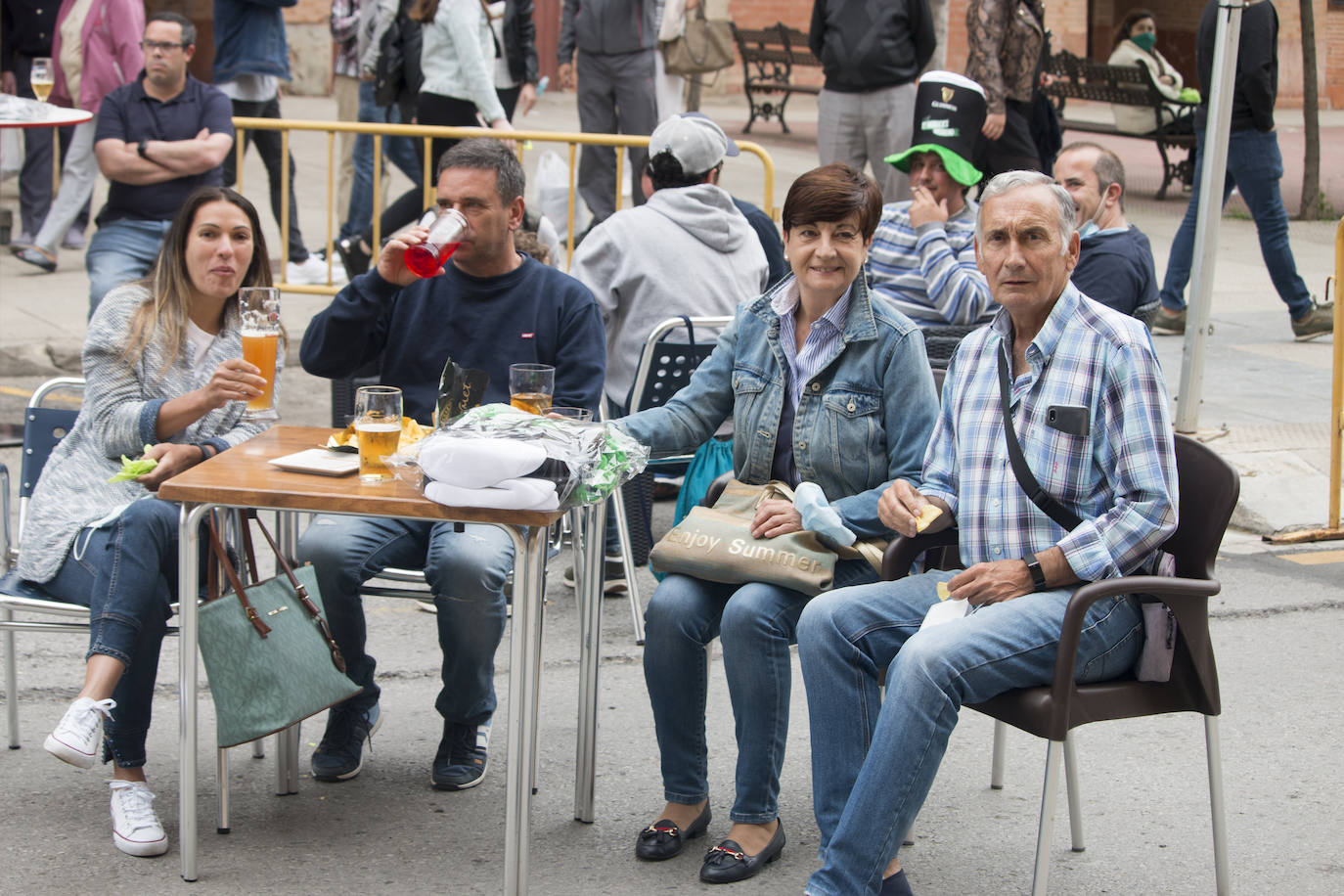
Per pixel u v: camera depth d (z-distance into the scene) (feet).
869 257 16.72
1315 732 13.52
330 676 11.09
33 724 13.01
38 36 30.22
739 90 71.92
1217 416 22.22
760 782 10.90
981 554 10.52
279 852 11.04
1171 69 47.34
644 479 15.65
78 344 24.23
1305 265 34.96
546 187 26.25
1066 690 9.40
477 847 11.23
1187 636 9.78
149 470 11.16
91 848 10.96
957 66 69.56
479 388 12.03
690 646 11.01
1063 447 10.18
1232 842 11.53
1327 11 71.05
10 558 12.65
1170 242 38.19
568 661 14.97
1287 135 60.75
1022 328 10.58
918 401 11.17
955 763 12.95
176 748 12.75
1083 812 12.01
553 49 71.56
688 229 16.60
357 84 33.14
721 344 12.04
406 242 11.90
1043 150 26.50
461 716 11.96
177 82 21.33
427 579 11.60
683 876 10.85
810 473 11.39
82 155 29.17
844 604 10.30
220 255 11.99
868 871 9.48
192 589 10.16
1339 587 17.21
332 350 12.73
